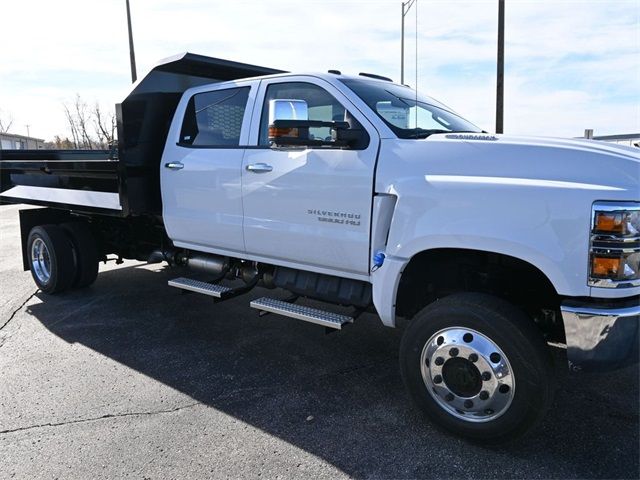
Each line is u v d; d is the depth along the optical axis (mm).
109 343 4738
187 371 4109
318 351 4496
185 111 4910
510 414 2836
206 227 4637
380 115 3633
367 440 3096
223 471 2824
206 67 5301
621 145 3074
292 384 3857
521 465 2826
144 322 5301
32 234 6305
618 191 2633
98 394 3734
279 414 3414
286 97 4141
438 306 3066
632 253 2619
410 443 3057
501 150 3027
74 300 6121
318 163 3736
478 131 4160
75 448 3064
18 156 7484
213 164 4488
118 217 5645
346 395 3672
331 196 3668
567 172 2811
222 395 3695
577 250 2674
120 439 3146
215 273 4918
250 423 3309
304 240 3877
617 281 2613
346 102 3727
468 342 2941
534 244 2773
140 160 5043
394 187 3303
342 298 3854
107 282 6938
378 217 3414
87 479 2779
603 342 2656
